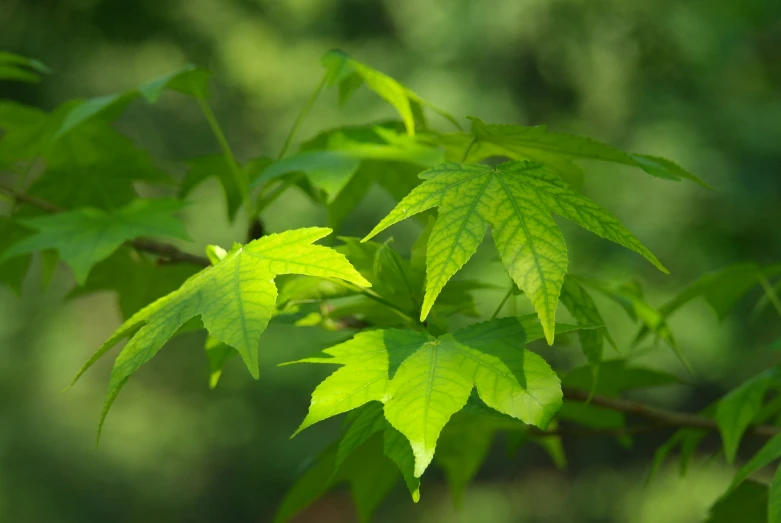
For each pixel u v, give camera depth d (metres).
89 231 1.77
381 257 1.41
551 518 13.50
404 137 1.83
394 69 11.28
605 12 10.54
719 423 1.63
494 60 10.89
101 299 12.55
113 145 2.07
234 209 2.10
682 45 10.16
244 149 11.85
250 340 1.06
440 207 1.13
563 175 1.56
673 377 1.80
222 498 12.65
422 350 1.14
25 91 8.70
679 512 12.06
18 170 2.11
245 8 10.46
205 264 1.91
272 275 1.15
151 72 9.61
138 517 11.98
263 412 12.63
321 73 11.43
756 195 9.29
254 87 10.82
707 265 9.07
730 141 9.69
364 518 1.96
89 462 11.68
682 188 9.44
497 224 1.11
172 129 11.48
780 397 1.72
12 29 8.22
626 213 9.34
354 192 2.04
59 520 11.23
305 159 1.74
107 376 12.44
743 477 1.34
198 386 12.57
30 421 11.41
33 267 11.33
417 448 1.03
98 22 8.37
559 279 1.07
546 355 10.14
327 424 13.05
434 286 1.08
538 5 10.66
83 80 9.15
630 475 13.33
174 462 12.26
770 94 10.16
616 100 10.50
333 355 1.14
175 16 8.95
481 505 13.78
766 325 9.62
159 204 1.86
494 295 8.09
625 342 8.90
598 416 1.86
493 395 1.07
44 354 11.59
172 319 1.14
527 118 10.85
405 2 11.55
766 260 9.15
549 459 14.18
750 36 9.88
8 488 10.98
